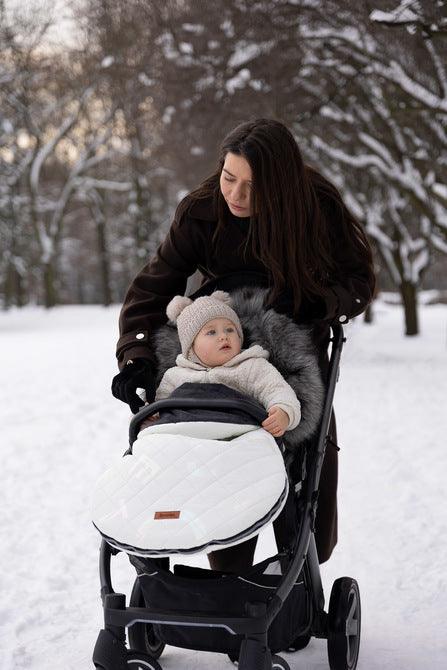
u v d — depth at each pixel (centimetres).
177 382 286
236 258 314
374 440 730
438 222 1423
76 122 3572
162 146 2177
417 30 823
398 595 374
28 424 838
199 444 252
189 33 1390
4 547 452
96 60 2458
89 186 3975
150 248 3919
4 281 4509
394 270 1945
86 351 1647
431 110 1063
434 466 625
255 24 1201
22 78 2923
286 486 250
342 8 1045
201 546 230
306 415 280
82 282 6269
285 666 264
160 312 319
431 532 462
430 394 1006
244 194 292
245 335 292
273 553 438
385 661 311
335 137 1598
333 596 290
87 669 308
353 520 491
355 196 1831
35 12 2639
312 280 295
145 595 259
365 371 1253
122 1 1516
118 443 741
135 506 243
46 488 582
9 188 3388
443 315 2908
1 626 349
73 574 412
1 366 1387
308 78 1423
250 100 1395
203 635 259
